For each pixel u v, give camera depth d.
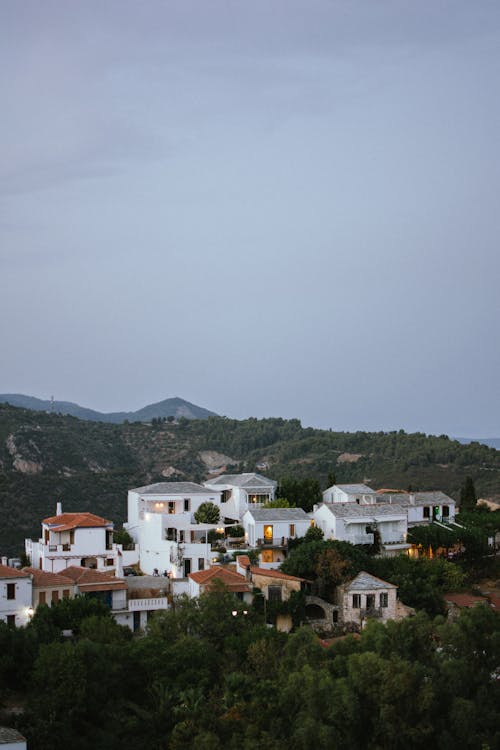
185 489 122.00
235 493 125.19
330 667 75.94
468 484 144.88
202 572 98.62
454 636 79.62
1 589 88.06
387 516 112.94
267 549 108.62
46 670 73.06
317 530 110.44
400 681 71.94
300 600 93.81
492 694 76.81
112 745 70.50
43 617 84.88
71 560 105.56
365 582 94.38
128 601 94.06
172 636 84.31
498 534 123.94
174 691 75.88
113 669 75.50
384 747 71.25
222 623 85.12
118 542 116.12
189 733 71.06
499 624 81.06
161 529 108.94
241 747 69.19
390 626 80.50
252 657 79.00
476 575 112.00
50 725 69.25
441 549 113.12
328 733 68.94
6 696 74.62
